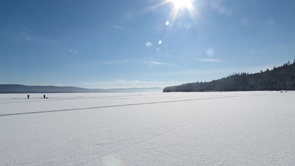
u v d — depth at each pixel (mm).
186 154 4242
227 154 4191
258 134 6102
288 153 4172
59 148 4770
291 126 7359
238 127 7309
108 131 6848
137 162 3771
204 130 6848
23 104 22562
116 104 21844
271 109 13867
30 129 7414
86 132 6715
